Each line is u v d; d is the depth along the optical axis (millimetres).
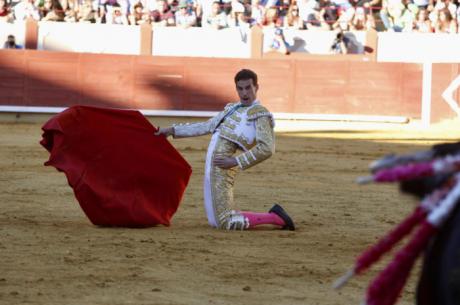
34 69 53438
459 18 57719
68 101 53719
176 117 54281
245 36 56156
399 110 54469
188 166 18812
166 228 18375
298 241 17188
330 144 42969
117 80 53844
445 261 6742
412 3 58375
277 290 12953
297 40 56469
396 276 6758
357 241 17422
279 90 54406
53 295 12289
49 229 18031
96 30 55625
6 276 13461
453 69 54094
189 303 12008
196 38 56094
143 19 56562
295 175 30375
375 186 27500
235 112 18141
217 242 16766
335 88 54438
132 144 18453
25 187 25453
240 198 24156
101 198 18094
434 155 7168
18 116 53438
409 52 57000
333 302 12305
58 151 18234
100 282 13188
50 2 56594
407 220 6891
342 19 57094
